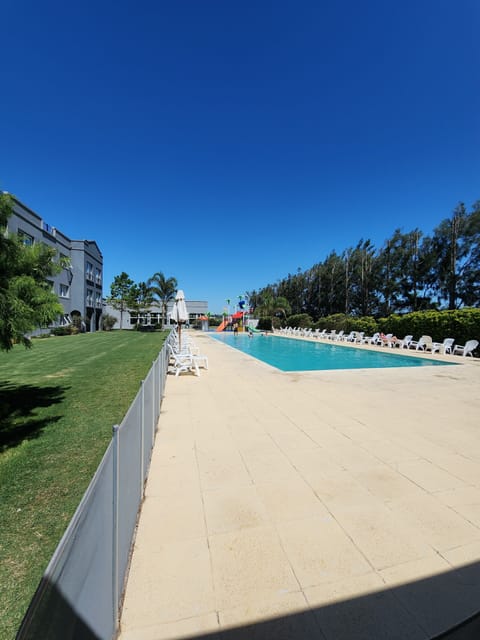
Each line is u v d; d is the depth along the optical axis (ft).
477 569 6.61
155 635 5.13
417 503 8.99
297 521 8.15
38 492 9.43
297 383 25.50
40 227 76.54
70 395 20.95
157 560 6.77
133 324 158.40
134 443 7.91
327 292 127.34
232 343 77.05
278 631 5.20
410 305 94.17
